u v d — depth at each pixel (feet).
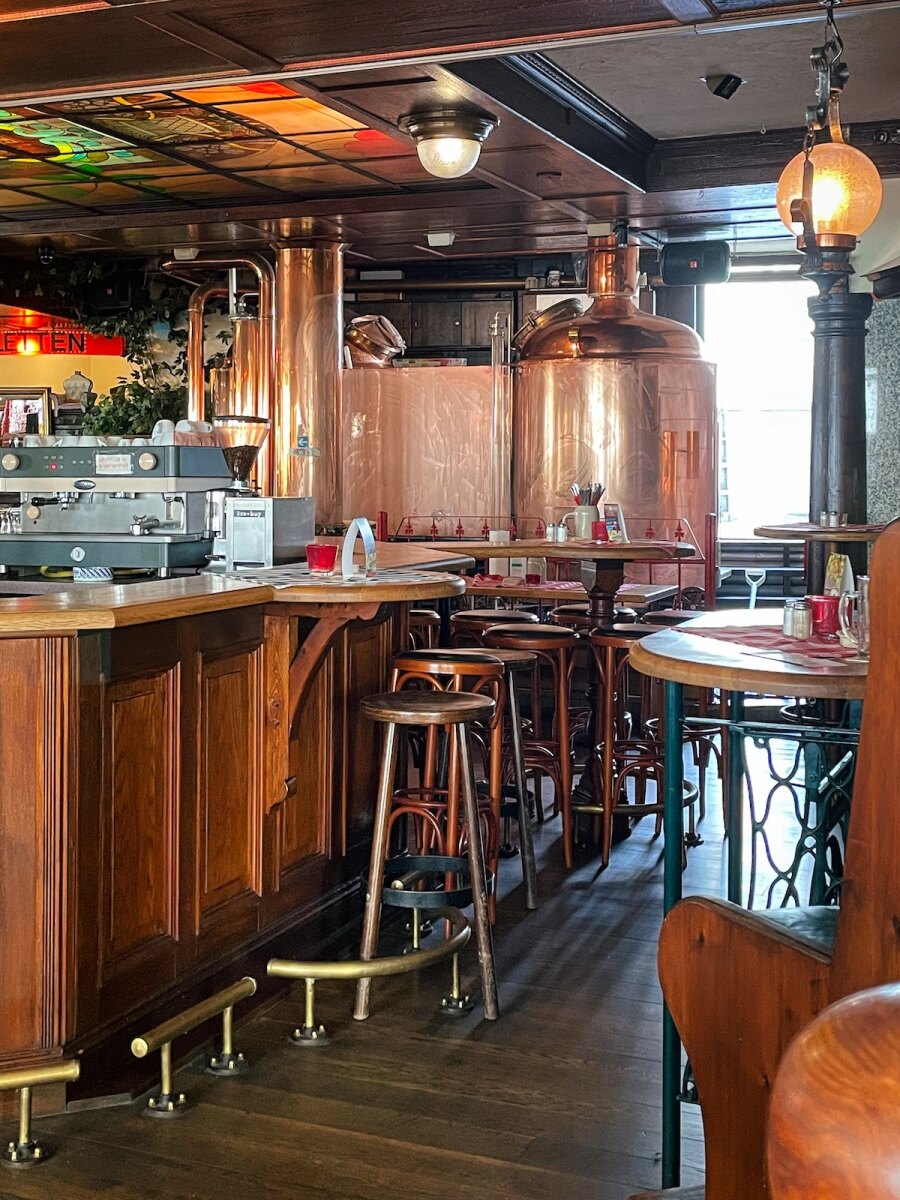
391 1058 10.45
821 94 13.94
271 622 11.61
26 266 35.37
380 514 27.96
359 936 13.51
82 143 24.23
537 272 37.76
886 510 30.91
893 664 5.18
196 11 14.55
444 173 20.12
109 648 9.50
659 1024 11.22
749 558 38.52
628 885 15.66
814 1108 1.38
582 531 20.71
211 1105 9.54
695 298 38.93
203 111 21.93
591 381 28.78
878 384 30.81
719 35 19.31
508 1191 8.33
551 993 11.97
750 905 10.21
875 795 5.29
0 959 9.09
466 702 11.69
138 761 9.98
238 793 11.42
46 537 16.05
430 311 38.86
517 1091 9.84
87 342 41.34
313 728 12.87
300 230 29.32
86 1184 8.34
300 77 17.40
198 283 35.06
